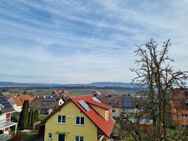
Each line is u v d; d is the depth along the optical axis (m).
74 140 30.81
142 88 16.89
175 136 15.31
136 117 16.81
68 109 31.25
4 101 46.72
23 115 51.19
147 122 16.67
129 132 16.86
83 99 35.91
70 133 30.98
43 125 33.19
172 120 16.23
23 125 50.81
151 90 16.19
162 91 15.80
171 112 16.28
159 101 15.74
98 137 30.92
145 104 16.36
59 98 87.62
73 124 30.98
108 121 37.25
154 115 16.03
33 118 53.28
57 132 31.33
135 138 16.64
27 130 48.97
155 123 16.02
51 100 87.62
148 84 16.33
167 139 15.38
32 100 88.25
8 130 45.38
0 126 40.72
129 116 17.19
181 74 15.62
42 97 92.25
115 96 79.94
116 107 70.31
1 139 37.28
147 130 16.44
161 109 15.66
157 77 15.95
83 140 30.47
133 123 16.84
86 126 30.48
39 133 34.38
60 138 31.53
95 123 30.17
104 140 34.06
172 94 15.89
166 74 15.91
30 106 84.19
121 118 17.34
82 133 30.53
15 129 45.62
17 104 86.12
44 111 82.88
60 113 31.52
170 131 16.11
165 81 15.84
